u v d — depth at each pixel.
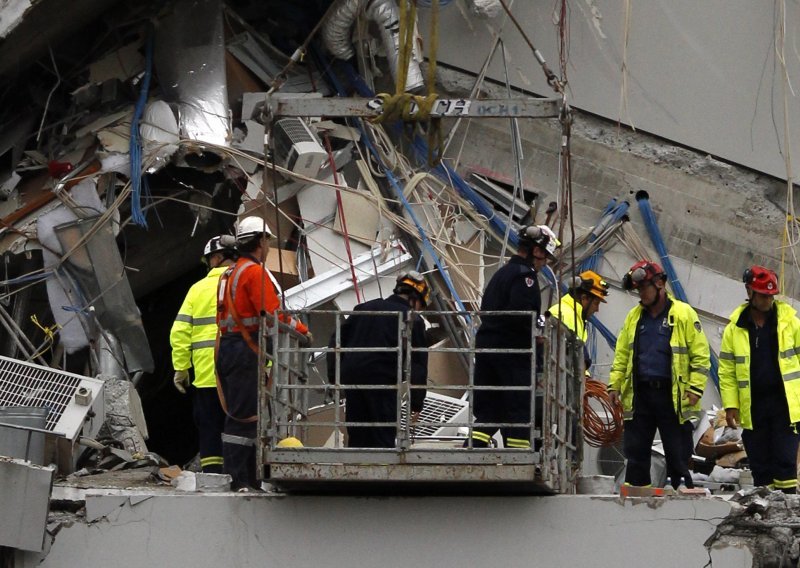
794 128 76.19
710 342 74.88
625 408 53.69
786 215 75.38
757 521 45.50
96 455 56.94
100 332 68.12
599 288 54.44
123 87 72.62
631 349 53.78
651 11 76.50
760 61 76.31
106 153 69.75
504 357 48.22
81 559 46.12
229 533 46.25
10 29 65.62
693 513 45.56
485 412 48.72
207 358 52.22
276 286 50.53
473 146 76.38
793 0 76.31
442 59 76.62
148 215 72.44
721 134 76.38
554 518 45.81
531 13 76.56
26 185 71.00
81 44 73.62
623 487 48.31
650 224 75.44
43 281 68.50
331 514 46.25
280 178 71.81
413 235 71.56
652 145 76.44
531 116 46.34
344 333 49.16
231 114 72.62
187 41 73.06
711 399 73.12
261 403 45.59
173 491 48.06
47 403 56.16
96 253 68.69
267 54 75.31
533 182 76.31
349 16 74.00
